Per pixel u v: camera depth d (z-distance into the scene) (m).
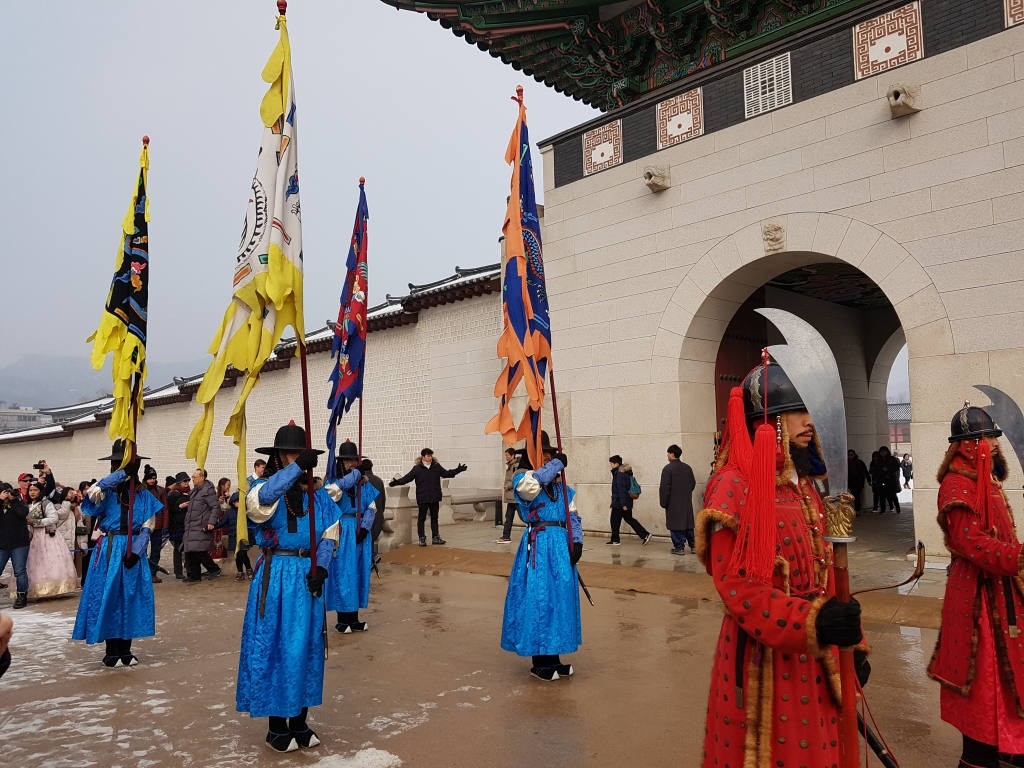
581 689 4.71
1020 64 8.05
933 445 8.41
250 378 4.20
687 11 11.48
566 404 12.41
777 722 1.95
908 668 4.93
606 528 11.76
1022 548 2.95
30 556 9.27
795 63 9.92
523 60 13.36
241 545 4.02
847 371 16.09
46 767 3.68
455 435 17.14
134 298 6.19
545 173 13.05
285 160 4.37
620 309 11.73
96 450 33.12
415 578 9.41
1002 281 8.04
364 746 3.87
